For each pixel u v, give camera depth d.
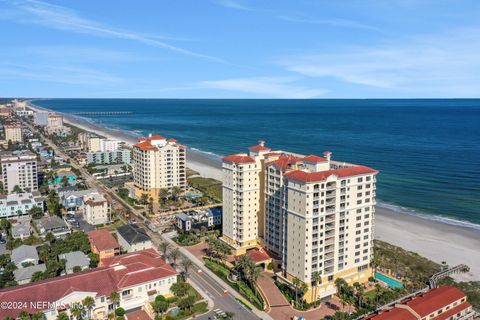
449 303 124.25
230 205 174.50
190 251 176.62
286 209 142.25
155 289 135.75
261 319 125.38
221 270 156.50
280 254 159.50
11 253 167.00
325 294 139.50
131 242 169.25
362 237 150.50
